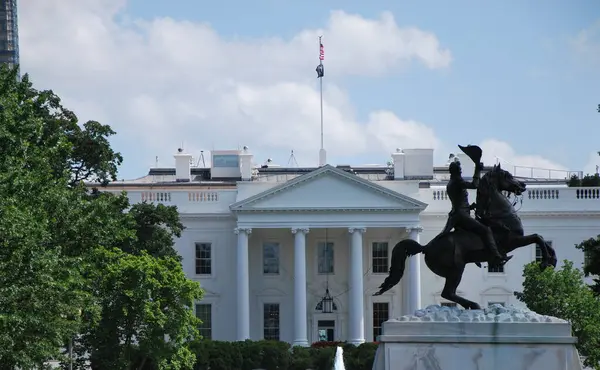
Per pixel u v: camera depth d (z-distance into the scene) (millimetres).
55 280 72312
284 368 162750
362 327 185000
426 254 50125
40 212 74750
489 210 49750
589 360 131875
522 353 46938
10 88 84875
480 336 47094
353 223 185750
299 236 186375
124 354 121438
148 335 123062
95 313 89938
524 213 191750
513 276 192250
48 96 136750
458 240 49531
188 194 192500
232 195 192750
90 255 86125
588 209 191875
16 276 68188
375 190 185750
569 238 192625
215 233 192500
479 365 47000
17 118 79500
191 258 192125
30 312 70062
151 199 191875
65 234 81500
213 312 191625
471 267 192250
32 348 73500
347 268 193375
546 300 139000
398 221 186125
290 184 185625
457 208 50000
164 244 162875
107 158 139875
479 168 50219
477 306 49500
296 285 186000
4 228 66438
